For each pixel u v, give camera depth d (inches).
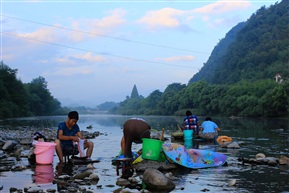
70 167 332.8
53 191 228.4
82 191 228.7
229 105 3238.2
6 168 315.3
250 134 749.9
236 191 231.6
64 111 6176.2
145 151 321.4
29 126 1262.3
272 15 6397.6
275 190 233.6
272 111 2481.5
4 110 2815.0
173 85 5969.5
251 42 5831.7
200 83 4229.8
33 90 4660.4
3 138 621.9
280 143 548.7
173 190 236.5
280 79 3619.6
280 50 5034.5
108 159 390.0
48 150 348.8
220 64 6884.8
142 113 6299.2
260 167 330.0
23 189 233.9
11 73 3361.2
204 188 241.3
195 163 335.3
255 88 3139.8
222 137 581.6
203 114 3836.1
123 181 254.7
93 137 733.3
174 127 1131.9
